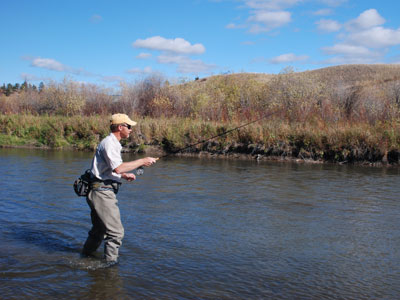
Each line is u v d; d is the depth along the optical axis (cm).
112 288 373
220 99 1933
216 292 369
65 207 651
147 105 2011
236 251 469
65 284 380
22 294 358
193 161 1262
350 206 684
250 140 1379
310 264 436
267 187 837
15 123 1778
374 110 1505
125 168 431
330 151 1268
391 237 529
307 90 1811
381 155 1198
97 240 446
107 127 1617
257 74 4066
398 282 397
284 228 559
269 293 369
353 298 363
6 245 478
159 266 423
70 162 1182
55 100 2266
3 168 1045
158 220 588
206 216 612
